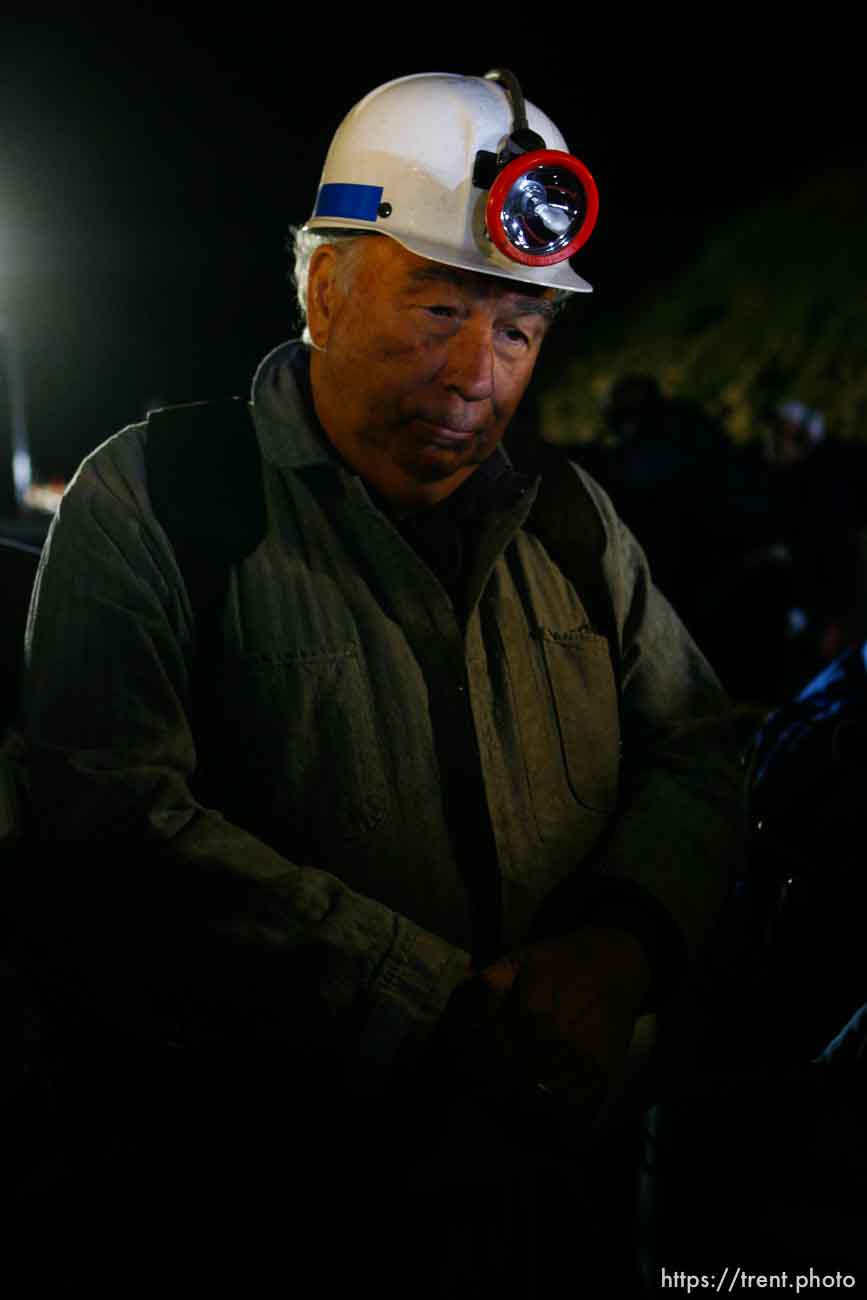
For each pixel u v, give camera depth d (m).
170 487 1.29
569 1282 1.52
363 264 1.27
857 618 5.57
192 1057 1.34
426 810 1.33
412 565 1.33
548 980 1.26
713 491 6.46
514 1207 1.46
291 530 1.31
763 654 6.52
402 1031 1.25
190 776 1.34
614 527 1.49
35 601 1.29
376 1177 1.37
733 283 11.70
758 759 1.97
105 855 1.25
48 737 1.26
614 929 1.34
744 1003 1.63
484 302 1.26
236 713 1.30
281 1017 1.26
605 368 12.24
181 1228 1.40
